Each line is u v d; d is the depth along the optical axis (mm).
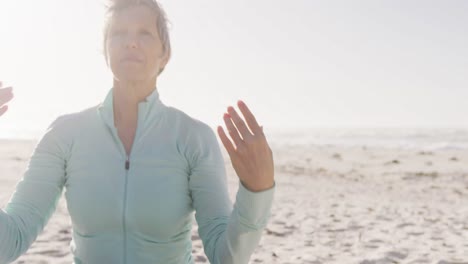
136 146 1561
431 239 5484
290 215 6848
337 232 5777
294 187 10414
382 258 4570
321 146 31484
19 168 12023
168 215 1549
